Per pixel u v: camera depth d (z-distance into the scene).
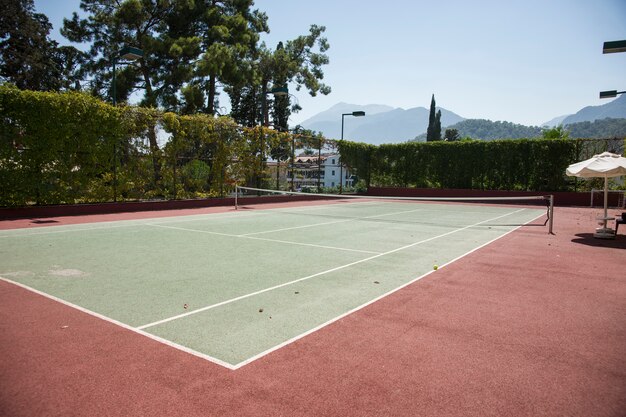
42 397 3.32
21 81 38.97
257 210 20.98
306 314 5.37
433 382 3.66
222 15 32.06
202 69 28.59
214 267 7.96
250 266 8.10
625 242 11.58
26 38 39.41
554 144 28.42
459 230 14.02
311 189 30.34
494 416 3.17
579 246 10.87
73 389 3.45
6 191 14.70
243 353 4.17
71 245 10.06
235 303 5.78
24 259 8.40
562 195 28.08
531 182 29.50
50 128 15.62
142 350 4.21
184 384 3.54
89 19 31.48
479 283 7.04
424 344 4.47
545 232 13.67
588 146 27.44
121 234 12.02
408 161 34.69
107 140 17.53
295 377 3.70
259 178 25.81
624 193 23.83
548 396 3.46
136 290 6.33
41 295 6.02
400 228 14.43
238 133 23.92
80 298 5.90
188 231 12.88
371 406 3.26
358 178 35.44
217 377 3.67
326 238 11.87
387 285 6.83
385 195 35.53
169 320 5.08
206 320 5.10
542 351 4.34
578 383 3.69
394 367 3.93
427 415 3.15
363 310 5.55
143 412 3.12
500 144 30.58
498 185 30.88
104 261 8.34
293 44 39.72
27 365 3.86
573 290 6.68
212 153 22.66
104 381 3.58
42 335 4.57
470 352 4.29
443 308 5.68
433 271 7.90
